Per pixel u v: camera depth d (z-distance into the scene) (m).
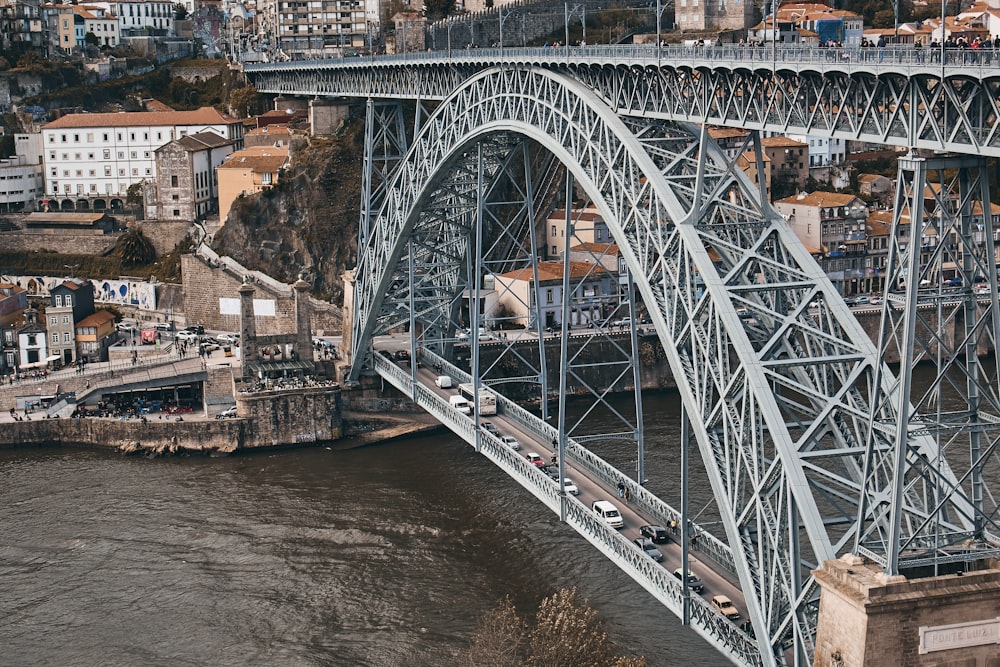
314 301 196.00
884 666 68.75
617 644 98.81
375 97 173.38
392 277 158.62
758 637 79.06
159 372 172.50
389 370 164.75
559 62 109.25
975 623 69.38
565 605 95.50
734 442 84.19
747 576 80.38
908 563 69.56
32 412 168.75
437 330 170.75
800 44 85.62
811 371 86.44
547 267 190.00
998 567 70.50
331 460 155.88
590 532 102.94
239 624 108.94
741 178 90.62
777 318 82.31
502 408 143.12
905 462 69.06
